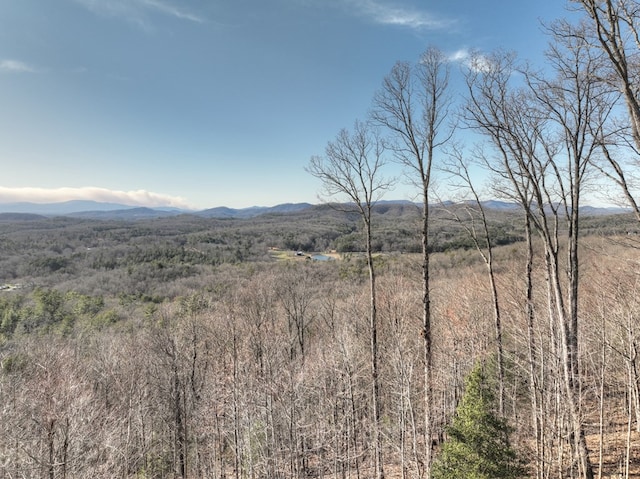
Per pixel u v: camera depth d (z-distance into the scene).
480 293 28.47
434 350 23.38
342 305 35.91
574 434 12.09
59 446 16.98
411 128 14.56
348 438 19.97
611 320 15.23
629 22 8.89
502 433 10.02
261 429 20.91
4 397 21.52
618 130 10.93
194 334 28.36
